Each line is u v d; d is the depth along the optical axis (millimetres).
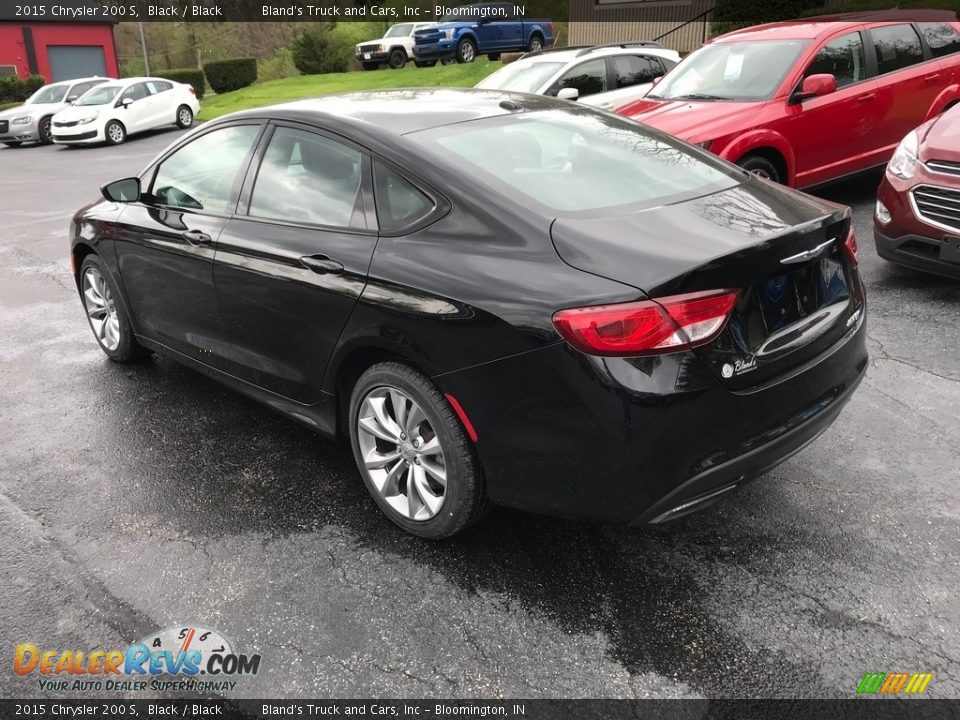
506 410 2594
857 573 2785
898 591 2691
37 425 4188
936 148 5164
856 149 7258
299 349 3324
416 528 3061
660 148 3377
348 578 2887
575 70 9570
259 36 59969
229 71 35469
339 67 33812
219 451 3857
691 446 2445
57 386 4688
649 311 2336
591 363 2387
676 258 2416
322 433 3439
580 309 2391
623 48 10156
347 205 3143
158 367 4922
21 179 14562
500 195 2779
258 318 3490
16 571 2975
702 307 2387
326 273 3072
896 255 5418
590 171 3049
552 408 2496
